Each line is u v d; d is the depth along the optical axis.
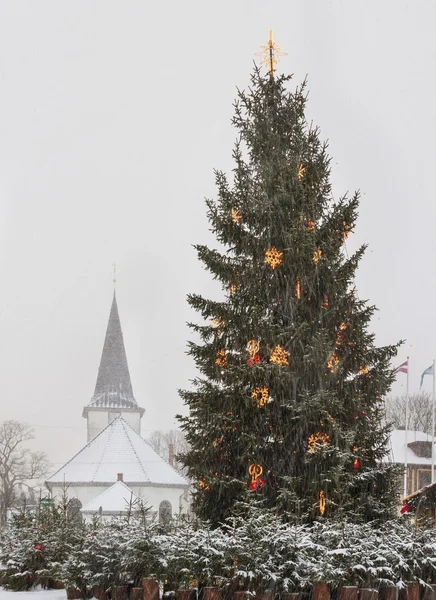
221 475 17.28
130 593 12.54
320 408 16.91
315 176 20.03
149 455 71.25
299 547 12.14
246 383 17.84
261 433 18.06
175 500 67.88
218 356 19.25
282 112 21.22
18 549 16.52
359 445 17.56
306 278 18.66
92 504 61.22
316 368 17.77
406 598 12.17
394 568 12.32
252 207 19.62
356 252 19.58
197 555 12.05
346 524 13.09
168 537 12.70
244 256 19.80
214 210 19.80
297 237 18.38
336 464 16.53
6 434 87.94
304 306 18.98
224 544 12.08
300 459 17.62
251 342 18.50
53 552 16.28
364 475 16.62
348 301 18.89
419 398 86.62
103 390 95.62
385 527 14.94
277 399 17.78
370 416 18.62
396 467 18.11
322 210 19.95
